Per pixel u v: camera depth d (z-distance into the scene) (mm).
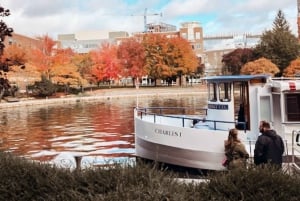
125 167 5824
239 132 13188
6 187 5996
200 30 146875
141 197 4805
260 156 8953
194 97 73875
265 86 13422
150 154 14891
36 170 6301
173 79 103812
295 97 12805
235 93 13828
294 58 87500
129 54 92938
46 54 78000
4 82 9602
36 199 5809
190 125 16078
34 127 32094
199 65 114625
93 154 19391
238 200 5180
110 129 29812
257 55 94062
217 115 14172
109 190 5316
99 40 168875
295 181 5355
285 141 11680
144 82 118438
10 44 75938
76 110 49469
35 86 69875
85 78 90188
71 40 172000
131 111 46469
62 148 21578
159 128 14328
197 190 5422
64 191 5516
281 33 92750
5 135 27438
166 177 5504
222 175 5668
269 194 5098
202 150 13047
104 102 64938
